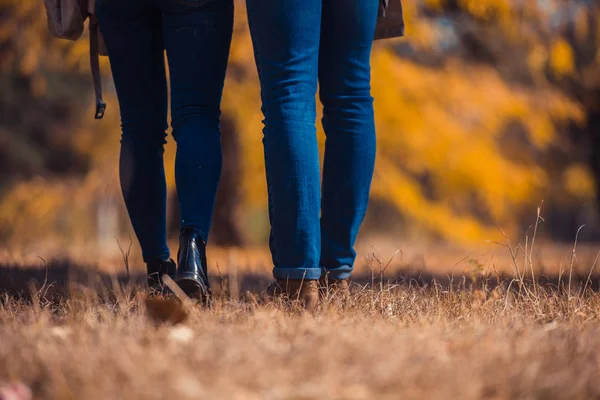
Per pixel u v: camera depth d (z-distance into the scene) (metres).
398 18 5.45
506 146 24.17
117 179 25.77
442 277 8.00
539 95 22.27
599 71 22.86
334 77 4.86
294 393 2.49
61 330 3.59
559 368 2.86
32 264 8.76
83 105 36.59
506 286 6.12
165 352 2.90
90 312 4.07
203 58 4.84
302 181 4.51
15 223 29.02
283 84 4.52
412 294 5.13
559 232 41.47
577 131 30.77
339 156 4.89
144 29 5.09
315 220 4.57
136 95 5.25
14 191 30.41
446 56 22.09
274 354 2.89
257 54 4.66
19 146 36.91
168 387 2.45
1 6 20.23
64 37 5.60
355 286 5.80
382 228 33.25
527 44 19.53
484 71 21.88
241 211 22.50
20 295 5.07
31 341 3.17
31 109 37.44
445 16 21.03
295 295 4.55
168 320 3.76
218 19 4.82
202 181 4.80
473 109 20.91
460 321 4.12
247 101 20.44
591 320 4.37
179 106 4.93
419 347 3.12
